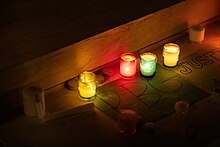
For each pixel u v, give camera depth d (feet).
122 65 5.24
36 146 4.58
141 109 4.92
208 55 5.67
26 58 4.81
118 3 5.62
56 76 5.06
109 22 5.31
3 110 4.84
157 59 5.59
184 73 5.39
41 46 4.95
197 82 5.26
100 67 5.36
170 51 5.43
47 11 5.41
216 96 5.07
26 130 4.73
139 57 5.61
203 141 4.60
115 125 4.77
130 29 5.38
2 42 4.98
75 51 5.07
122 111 4.71
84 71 5.15
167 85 5.21
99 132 4.71
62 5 5.53
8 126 4.76
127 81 5.26
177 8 5.70
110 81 5.26
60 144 4.60
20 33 5.08
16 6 5.42
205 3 5.98
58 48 4.94
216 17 6.23
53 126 4.76
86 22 5.29
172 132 4.69
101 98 5.06
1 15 5.28
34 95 4.73
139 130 4.72
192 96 5.07
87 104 4.88
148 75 5.28
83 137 4.66
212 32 6.07
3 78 4.71
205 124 4.76
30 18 5.29
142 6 5.60
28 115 4.85
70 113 4.84
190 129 4.69
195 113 4.87
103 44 5.25
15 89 4.83
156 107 4.94
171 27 5.79
